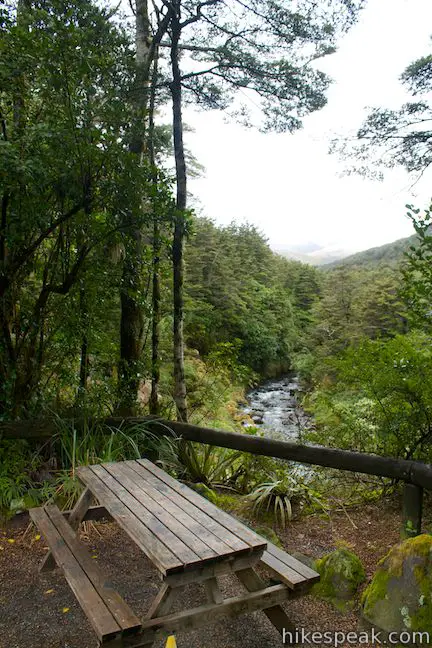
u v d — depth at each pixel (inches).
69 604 107.9
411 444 141.5
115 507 98.7
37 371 192.7
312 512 154.5
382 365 142.6
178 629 82.0
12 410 186.9
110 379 215.3
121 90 184.9
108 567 124.8
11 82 161.2
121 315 225.1
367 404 153.3
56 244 187.8
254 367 971.9
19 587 114.9
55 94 167.3
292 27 225.1
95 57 163.3
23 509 150.2
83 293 198.8
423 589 92.7
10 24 160.2
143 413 227.6
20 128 170.1
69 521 125.3
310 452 147.5
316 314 904.3
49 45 155.6
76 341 201.8
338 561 112.8
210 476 192.2
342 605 105.4
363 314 660.7
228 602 86.7
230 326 909.8
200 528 88.7
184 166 222.5
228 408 539.2
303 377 735.7
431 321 137.3
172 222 194.5
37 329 189.8
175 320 217.3
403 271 139.3
